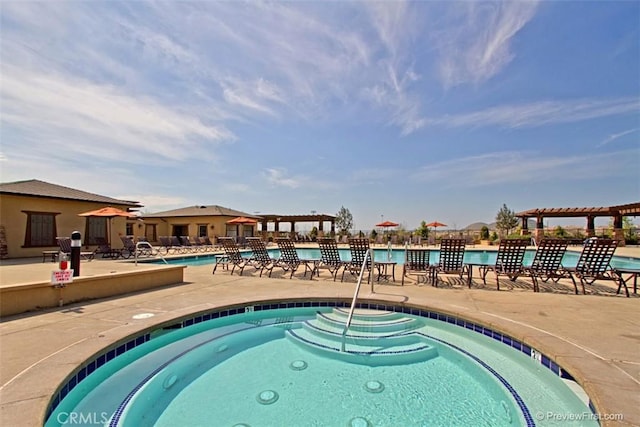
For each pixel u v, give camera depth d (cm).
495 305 525
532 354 358
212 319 514
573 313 473
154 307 511
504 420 288
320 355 434
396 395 333
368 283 749
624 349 331
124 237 1502
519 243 692
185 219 2716
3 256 1288
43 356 311
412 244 2269
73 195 1590
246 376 375
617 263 1281
